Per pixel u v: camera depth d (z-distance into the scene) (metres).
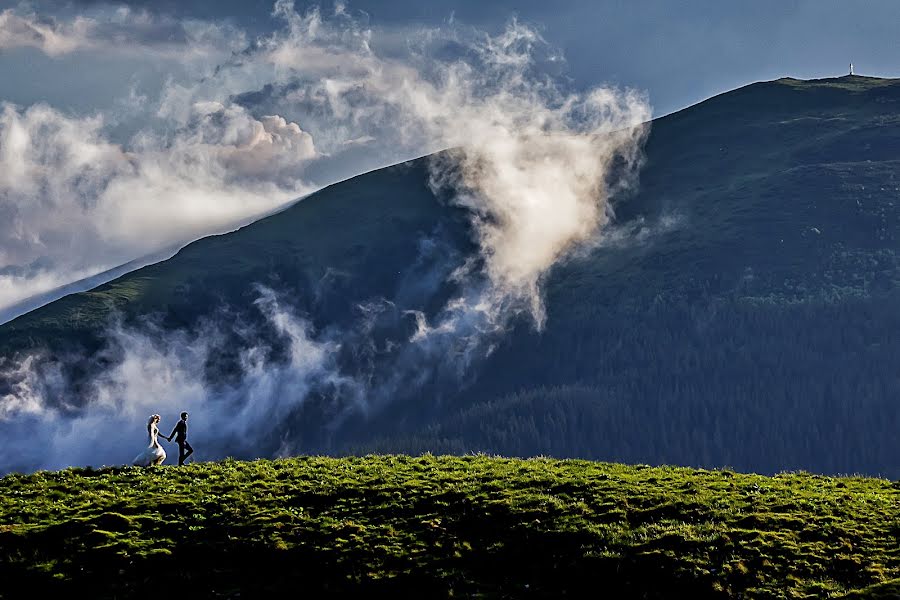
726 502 70.56
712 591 59.47
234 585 65.31
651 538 65.06
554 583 62.50
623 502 71.25
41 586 66.06
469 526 69.50
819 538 63.97
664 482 76.81
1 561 68.56
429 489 76.19
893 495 73.19
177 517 73.31
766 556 62.03
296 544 68.44
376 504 74.25
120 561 67.62
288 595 63.88
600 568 62.94
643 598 59.97
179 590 65.19
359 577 64.38
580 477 78.19
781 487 75.25
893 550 61.69
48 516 74.75
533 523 68.56
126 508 74.94
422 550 66.75
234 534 70.31
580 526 67.56
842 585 58.50
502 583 63.06
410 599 62.47
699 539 64.25
